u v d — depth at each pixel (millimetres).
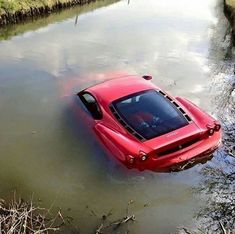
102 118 6375
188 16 18062
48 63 11062
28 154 6668
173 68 10656
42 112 8047
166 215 5039
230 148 6422
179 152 5672
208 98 8570
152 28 15359
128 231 4770
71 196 5520
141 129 5805
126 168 5785
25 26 15570
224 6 20719
